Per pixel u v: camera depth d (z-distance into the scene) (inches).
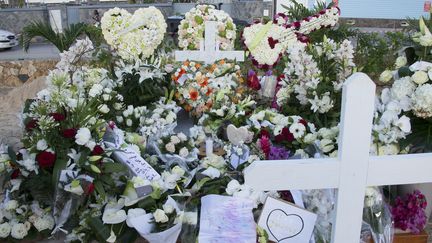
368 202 64.9
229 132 95.0
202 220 64.1
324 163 52.3
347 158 52.2
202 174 74.2
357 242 56.2
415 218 68.2
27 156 75.4
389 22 522.9
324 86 101.0
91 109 87.0
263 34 141.4
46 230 72.0
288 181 52.9
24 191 74.2
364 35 247.9
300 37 150.8
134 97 121.3
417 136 72.1
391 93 74.9
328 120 101.4
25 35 206.1
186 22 161.5
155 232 63.7
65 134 73.0
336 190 54.4
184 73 129.5
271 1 504.4
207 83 126.0
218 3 440.5
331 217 65.6
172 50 186.2
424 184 71.6
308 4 369.1
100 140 78.8
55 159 71.6
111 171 71.2
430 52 81.7
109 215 65.9
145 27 151.6
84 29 193.6
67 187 67.4
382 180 53.8
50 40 197.3
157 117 108.7
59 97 85.1
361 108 49.9
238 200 66.3
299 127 89.1
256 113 109.0
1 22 448.5
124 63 143.0
